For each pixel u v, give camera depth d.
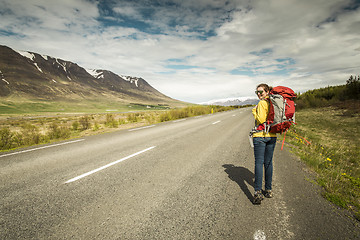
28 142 7.57
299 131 9.60
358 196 2.76
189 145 5.79
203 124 11.41
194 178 3.21
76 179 3.15
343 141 7.53
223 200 2.47
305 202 2.49
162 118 15.35
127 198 2.50
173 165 3.89
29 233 1.80
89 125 14.13
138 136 7.46
